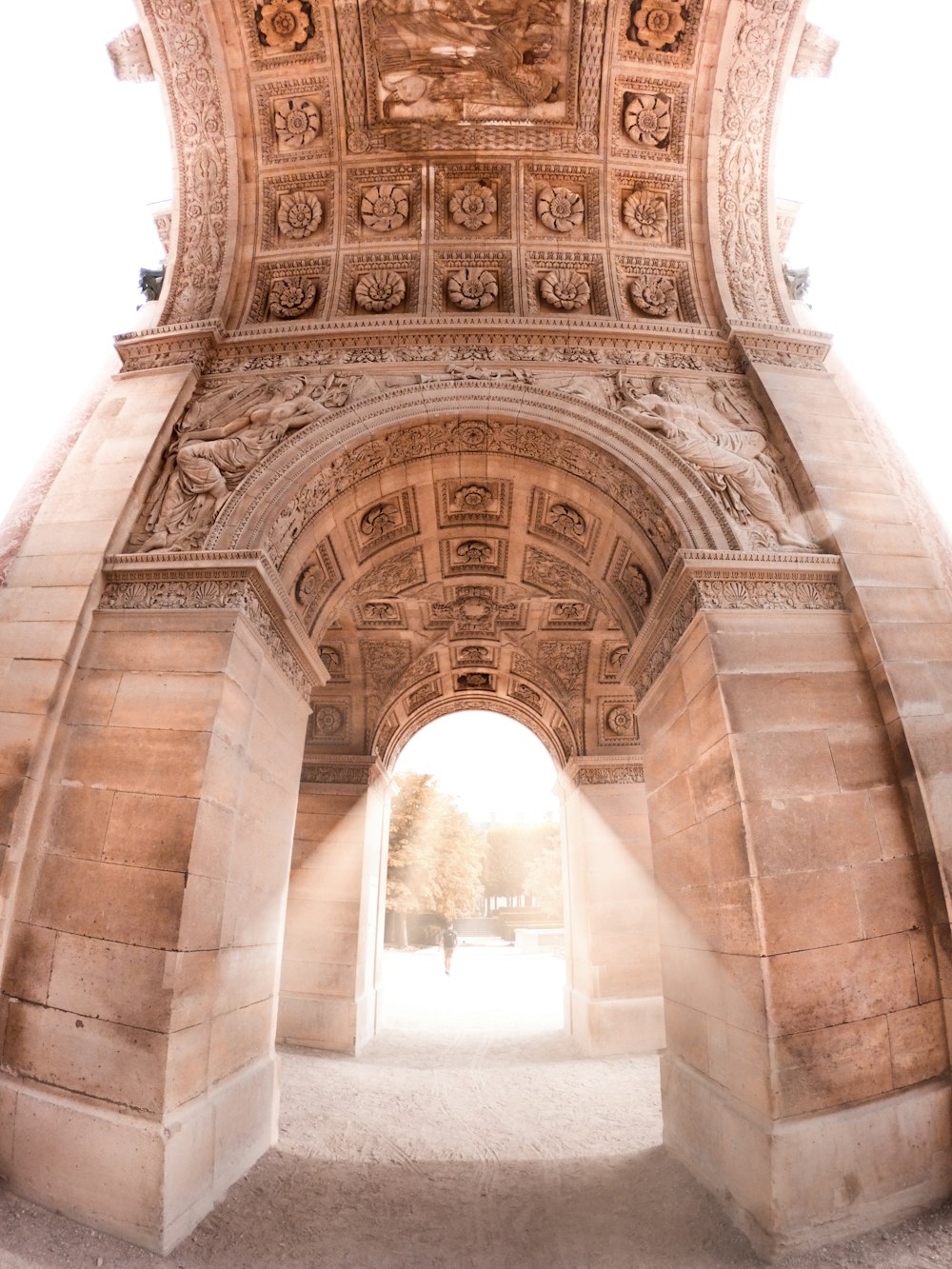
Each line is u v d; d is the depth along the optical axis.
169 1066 5.86
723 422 9.88
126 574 8.05
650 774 9.48
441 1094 11.42
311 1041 15.12
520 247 11.53
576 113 11.40
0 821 6.71
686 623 8.30
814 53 11.66
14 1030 6.29
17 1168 5.88
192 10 10.78
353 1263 5.68
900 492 9.84
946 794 6.96
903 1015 6.41
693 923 7.78
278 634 9.00
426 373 10.23
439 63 11.04
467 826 58.69
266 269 11.54
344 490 9.89
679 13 10.84
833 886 6.62
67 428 10.20
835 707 7.43
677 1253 5.79
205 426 9.71
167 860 6.50
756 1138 5.86
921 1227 5.65
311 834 16.80
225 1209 6.36
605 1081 12.44
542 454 10.02
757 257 11.76
